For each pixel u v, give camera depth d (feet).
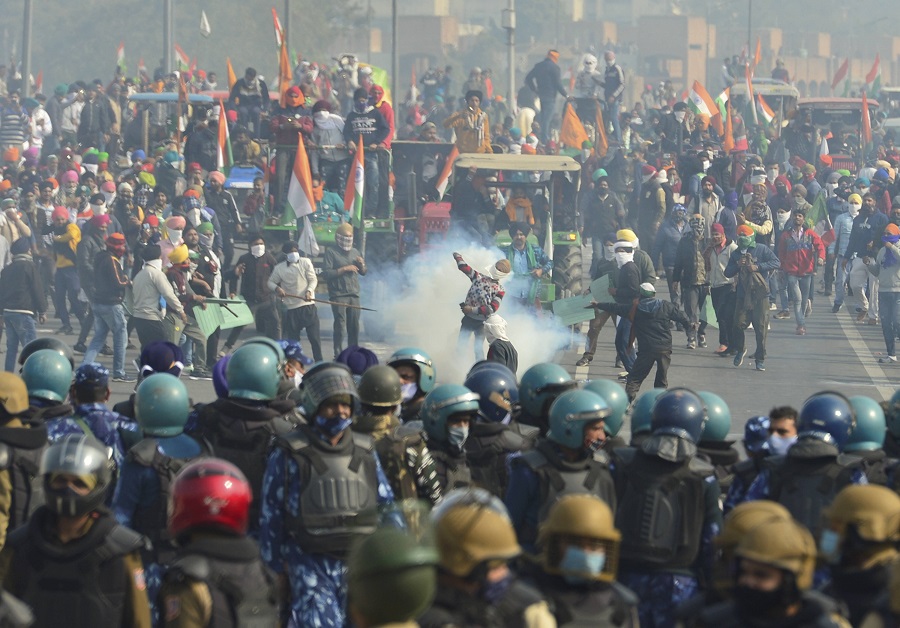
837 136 565.94
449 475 92.17
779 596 55.52
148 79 543.39
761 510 59.21
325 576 83.56
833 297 380.78
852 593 65.51
